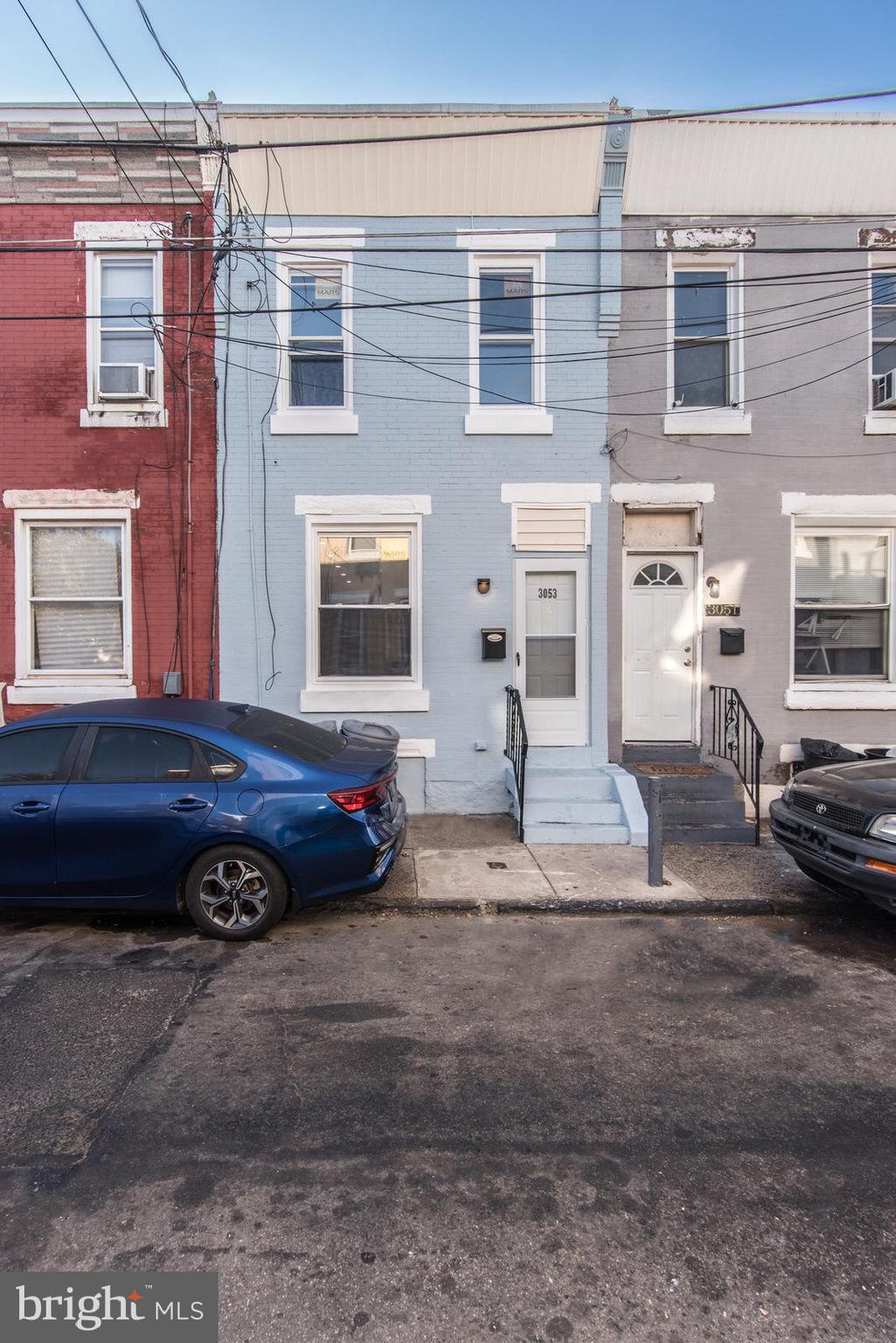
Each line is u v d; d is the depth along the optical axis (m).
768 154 8.31
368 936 5.32
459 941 5.28
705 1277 2.37
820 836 5.59
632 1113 3.25
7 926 5.42
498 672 8.51
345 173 8.30
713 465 8.56
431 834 7.77
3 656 8.48
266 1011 4.16
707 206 8.51
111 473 8.43
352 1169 2.86
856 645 8.87
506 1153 2.96
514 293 8.64
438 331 8.51
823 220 8.54
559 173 8.34
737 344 8.62
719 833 7.60
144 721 5.29
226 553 8.45
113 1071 3.53
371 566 8.65
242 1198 2.70
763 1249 2.49
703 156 8.31
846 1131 3.13
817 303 8.57
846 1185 2.81
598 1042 3.86
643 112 8.11
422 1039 3.88
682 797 7.84
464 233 8.01
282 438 8.45
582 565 8.54
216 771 5.15
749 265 8.59
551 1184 2.79
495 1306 2.26
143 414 8.40
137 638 8.48
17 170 8.34
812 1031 4.00
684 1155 2.97
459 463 8.48
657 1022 4.09
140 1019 4.03
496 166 8.30
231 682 8.47
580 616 8.52
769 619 8.62
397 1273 2.38
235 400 8.45
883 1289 2.34
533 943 5.25
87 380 8.45
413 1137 3.07
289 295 8.55
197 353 8.46
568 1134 3.09
